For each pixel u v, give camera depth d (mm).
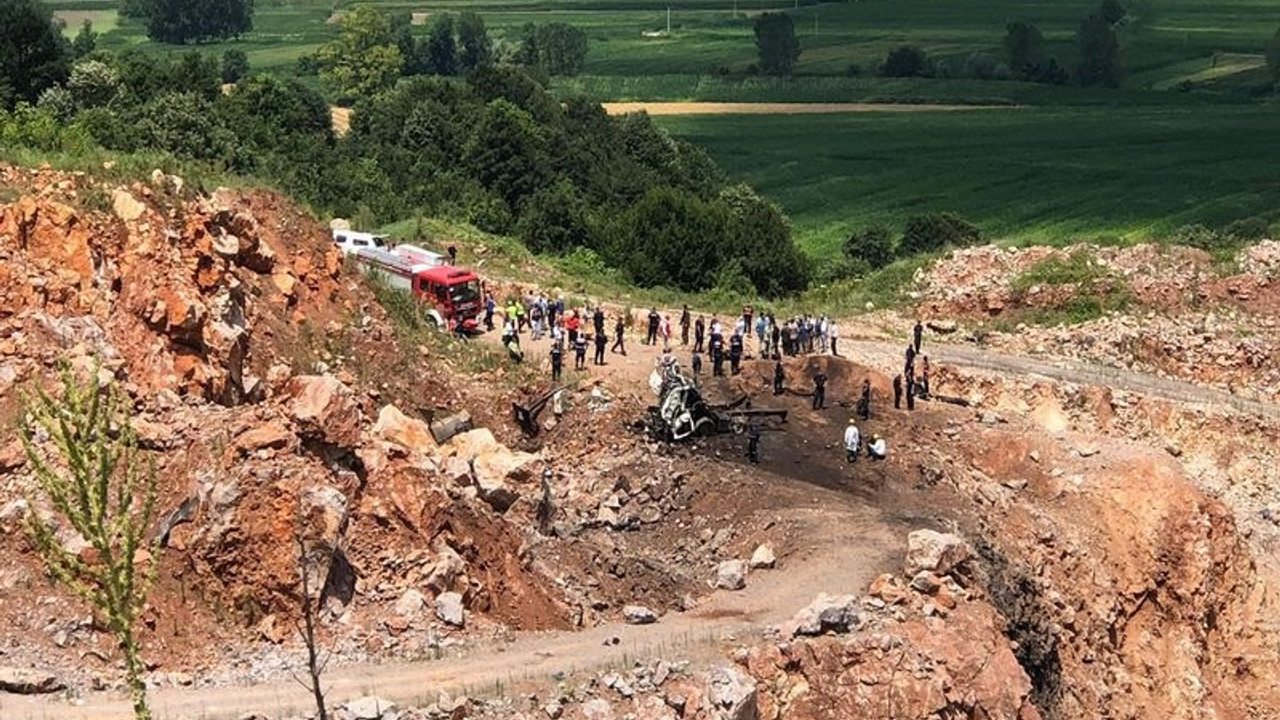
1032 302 82438
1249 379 77625
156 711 36375
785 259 102750
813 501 56031
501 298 79750
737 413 63219
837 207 166000
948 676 43281
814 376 67625
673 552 53969
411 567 42938
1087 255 84688
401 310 66188
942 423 65562
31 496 41062
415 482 44250
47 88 112688
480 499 49438
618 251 100625
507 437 61500
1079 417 71438
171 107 108125
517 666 40250
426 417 60500
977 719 43406
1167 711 57094
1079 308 81375
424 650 40781
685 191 139750
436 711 37125
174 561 40688
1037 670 50281
